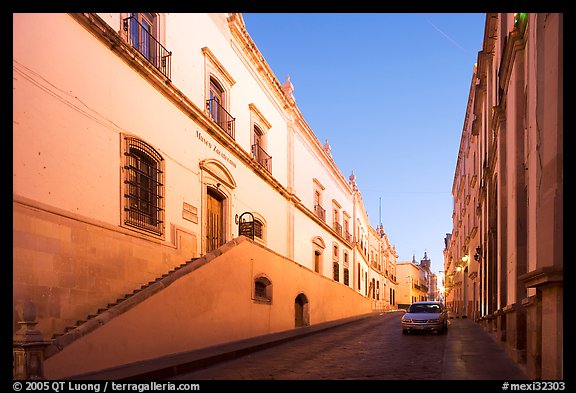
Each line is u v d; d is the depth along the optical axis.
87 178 10.59
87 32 10.90
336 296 29.20
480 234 22.97
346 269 39.56
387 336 17.91
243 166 20.17
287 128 27.02
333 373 9.53
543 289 5.60
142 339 10.02
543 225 6.41
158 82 13.55
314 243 30.66
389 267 70.81
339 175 38.69
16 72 8.87
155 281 12.54
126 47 12.09
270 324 17.94
